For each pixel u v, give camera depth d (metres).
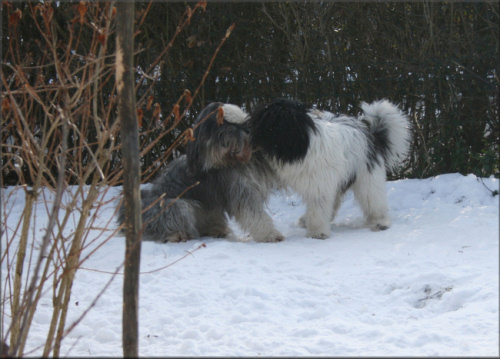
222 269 5.95
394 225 6.51
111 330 5.43
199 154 6.32
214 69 7.65
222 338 5.32
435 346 5.16
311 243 6.30
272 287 5.75
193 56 7.66
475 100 7.25
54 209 4.61
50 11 5.16
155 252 6.26
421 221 6.53
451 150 7.26
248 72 7.59
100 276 5.98
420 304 5.57
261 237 6.36
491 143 7.23
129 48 4.54
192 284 5.80
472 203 6.70
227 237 6.60
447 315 5.39
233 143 6.21
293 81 7.50
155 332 5.40
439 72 7.18
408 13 7.29
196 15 7.57
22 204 7.32
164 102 7.67
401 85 7.30
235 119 6.27
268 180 6.42
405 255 6.01
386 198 6.54
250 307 5.56
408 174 7.41
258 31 7.55
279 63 7.53
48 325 5.52
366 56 7.39
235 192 6.35
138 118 5.05
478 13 7.12
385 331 5.30
